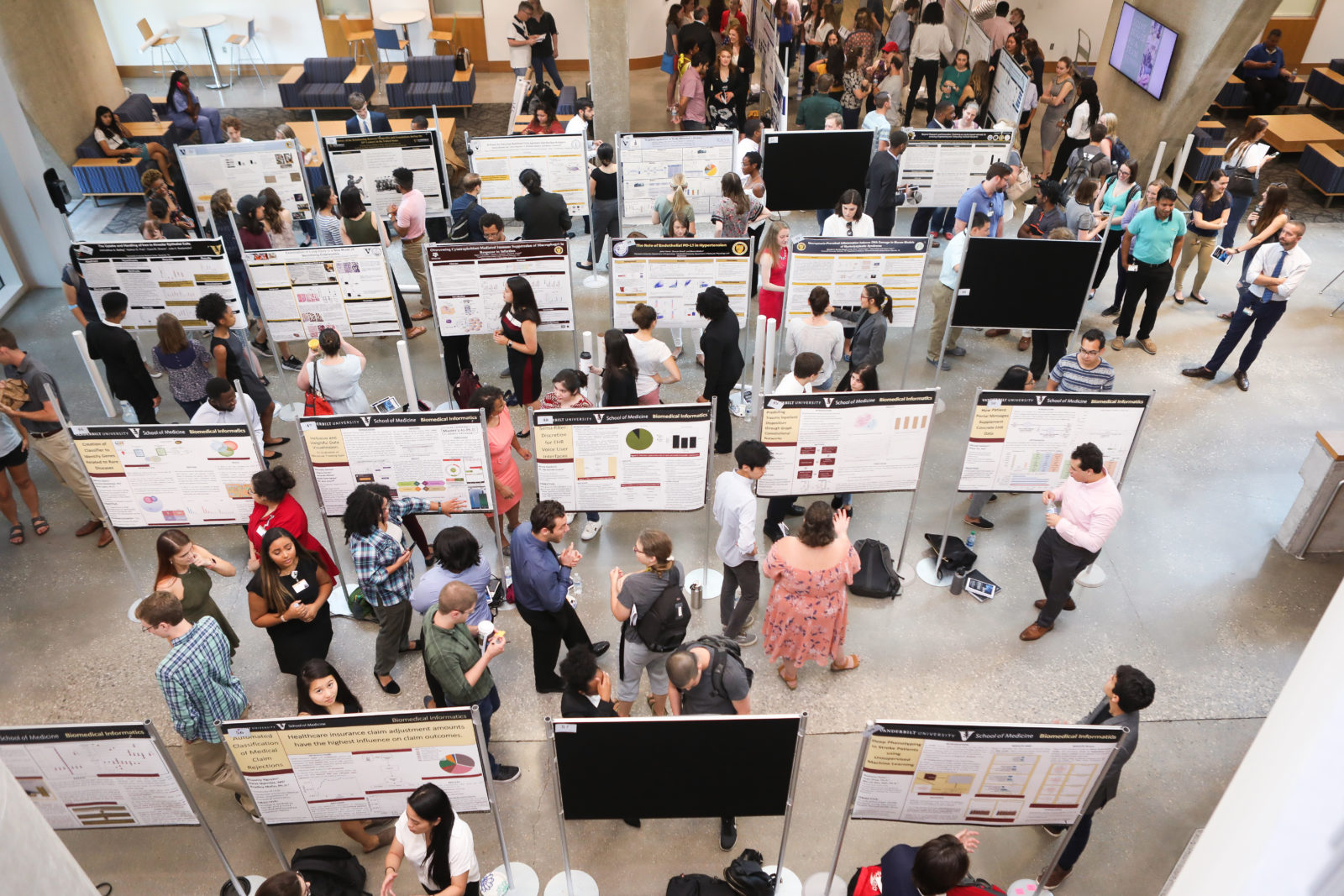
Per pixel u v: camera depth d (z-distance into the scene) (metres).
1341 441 7.16
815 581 5.81
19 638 7.00
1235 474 8.55
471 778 4.75
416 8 18.20
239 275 10.35
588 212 11.38
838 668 6.62
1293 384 9.74
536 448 6.50
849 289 8.75
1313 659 1.21
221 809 5.87
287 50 18.58
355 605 7.02
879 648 6.84
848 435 6.67
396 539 6.16
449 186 12.31
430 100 16.81
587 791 4.72
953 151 10.99
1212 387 9.68
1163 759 6.11
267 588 5.77
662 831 5.67
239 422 6.87
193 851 5.61
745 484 6.09
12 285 11.34
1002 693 6.51
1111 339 10.45
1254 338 9.30
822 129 12.75
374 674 6.66
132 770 4.59
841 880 5.37
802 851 5.54
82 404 9.50
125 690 6.60
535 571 5.67
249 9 18.05
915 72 15.41
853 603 7.25
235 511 6.84
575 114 14.77
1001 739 4.43
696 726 4.41
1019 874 5.47
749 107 16.94
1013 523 8.02
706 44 14.95
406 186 10.12
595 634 6.92
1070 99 13.59
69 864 1.32
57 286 11.55
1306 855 1.09
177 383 8.20
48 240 11.21
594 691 5.05
